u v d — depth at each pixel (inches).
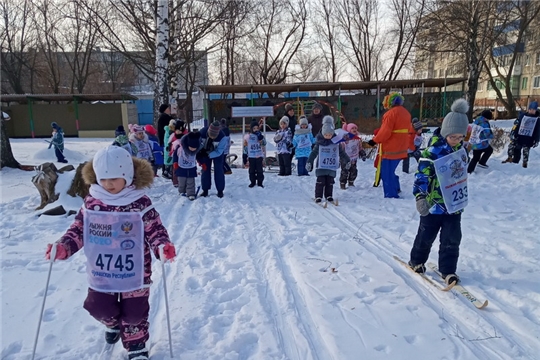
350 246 216.5
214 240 230.7
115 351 125.3
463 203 163.0
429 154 163.5
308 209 302.7
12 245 222.4
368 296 159.2
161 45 546.6
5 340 130.9
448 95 1164.5
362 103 1172.5
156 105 556.1
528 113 418.0
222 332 136.6
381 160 327.0
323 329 136.0
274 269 186.5
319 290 164.1
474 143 406.3
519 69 1926.7
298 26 1221.1
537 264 183.5
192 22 659.4
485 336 131.7
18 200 323.0
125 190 115.6
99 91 1840.6
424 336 131.9
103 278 114.0
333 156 315.9
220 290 167.0
